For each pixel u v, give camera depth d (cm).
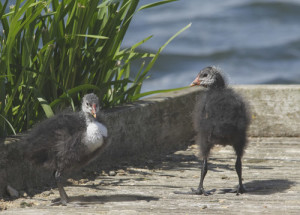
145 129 1379
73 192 1078
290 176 1193
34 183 1095
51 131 984
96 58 1255
